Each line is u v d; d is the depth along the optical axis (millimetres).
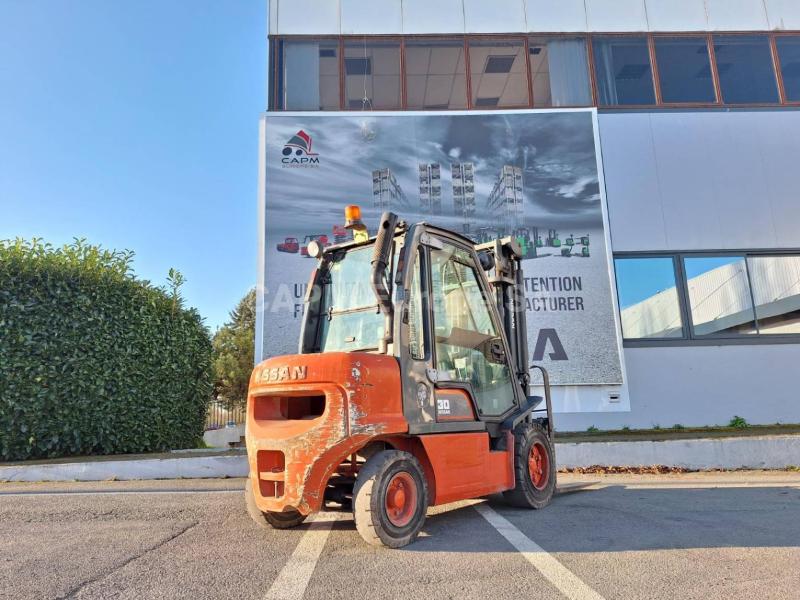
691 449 8492
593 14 12586
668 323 11383
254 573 3309
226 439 16109
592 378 10898
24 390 8094
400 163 11484
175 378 9758
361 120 11562
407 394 4168
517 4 12586
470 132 11680
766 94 12383
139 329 9211
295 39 12117
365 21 12312
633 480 7445
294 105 11867
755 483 7039
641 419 10953
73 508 5477
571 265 11305
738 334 11383
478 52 12430
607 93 12305
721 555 3645
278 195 11164
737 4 12742
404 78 12203
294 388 4000
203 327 10828
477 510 5285
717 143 12016
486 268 5680
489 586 3045
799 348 11352
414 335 4391
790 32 12711
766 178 11945
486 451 4785
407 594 2924
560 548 3846
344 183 11336
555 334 11031
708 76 12406
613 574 3244
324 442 3785
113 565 3488
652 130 12008
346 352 4410
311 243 5051
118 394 8812
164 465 7742
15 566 3469
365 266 4875
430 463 4230
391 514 3910
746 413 11070
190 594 2941
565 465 8414
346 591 2977
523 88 12383
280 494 3986
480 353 5191
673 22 12633
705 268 11602
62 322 8461
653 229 11648
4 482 7281
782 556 3613
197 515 5121
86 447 8508
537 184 11578
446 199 11422
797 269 11711
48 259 8703
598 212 11508
